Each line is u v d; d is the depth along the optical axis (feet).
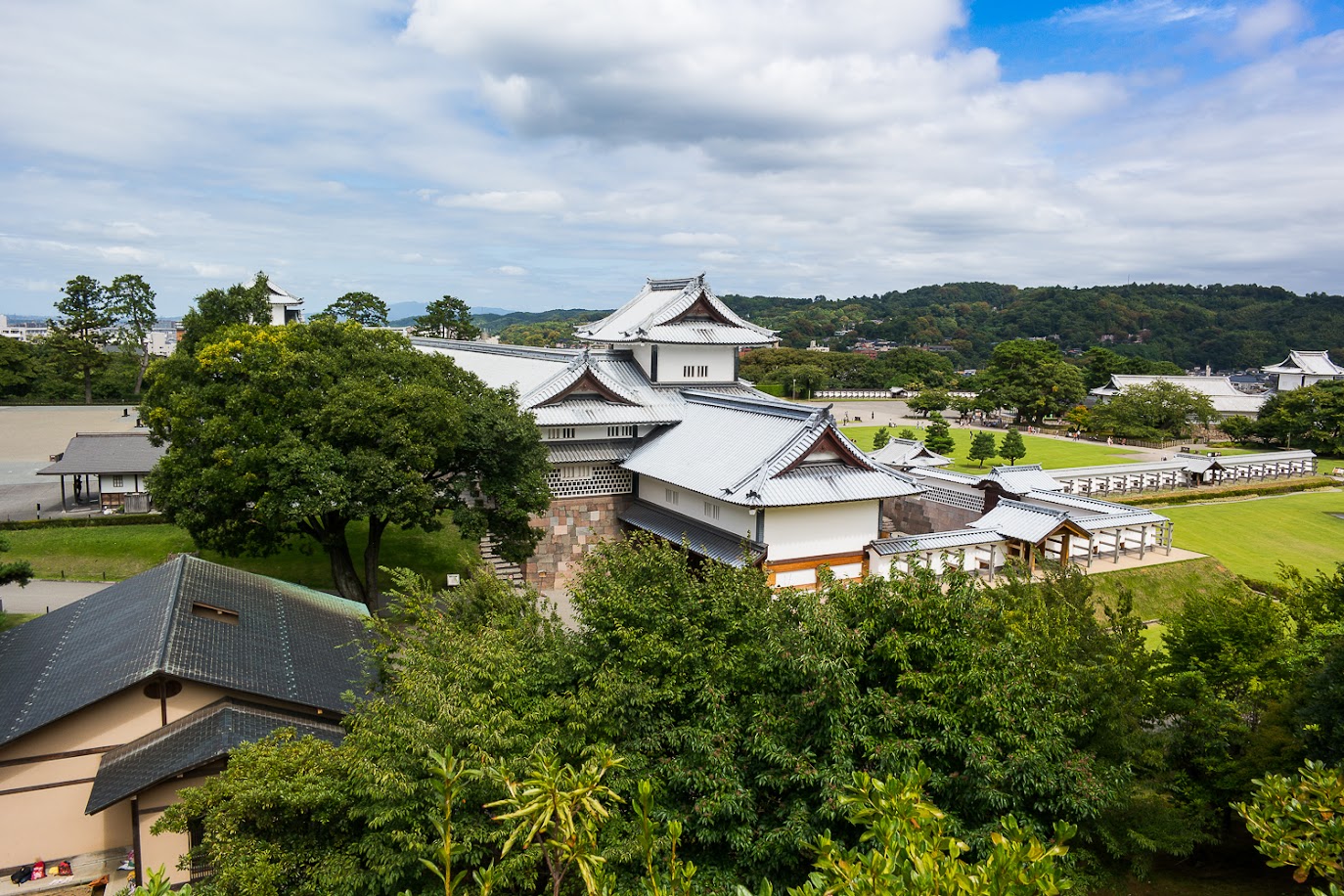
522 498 123.75
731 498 123.03
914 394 565.53
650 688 57.26
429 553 152.66
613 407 157.38
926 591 59.93
